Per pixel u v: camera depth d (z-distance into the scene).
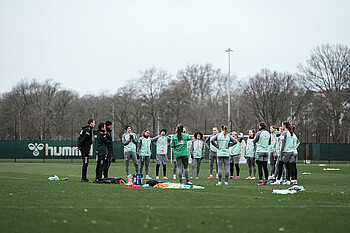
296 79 51.69
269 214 8.02
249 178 18.83
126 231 6.46
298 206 9.13
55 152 37.53
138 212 8.07
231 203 9.43
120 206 8.80
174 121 57.81
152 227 6.74
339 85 49.53
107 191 11.70
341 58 49.59
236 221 7.29
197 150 19.17
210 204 9.23
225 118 56.56
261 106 51.69
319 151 40.31
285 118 53.06
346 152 40.25
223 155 14.82
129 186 13.41
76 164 32.47
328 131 51.19
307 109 51.44
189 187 13.20
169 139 18.67
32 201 9.48
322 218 7.70
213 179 18.45
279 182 15.43
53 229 6.58
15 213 7.89
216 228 6.71
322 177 19.48
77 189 12.20
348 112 48.31
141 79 57.47
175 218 7.49
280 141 15.28
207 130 55.31
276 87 51.50
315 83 50.47
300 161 40.88
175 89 57.88
